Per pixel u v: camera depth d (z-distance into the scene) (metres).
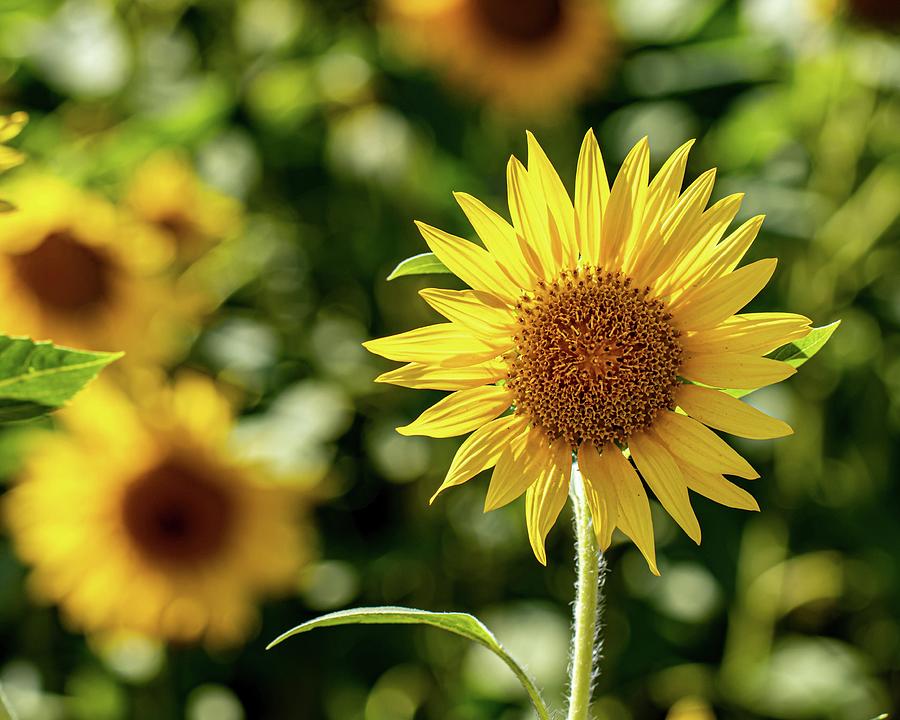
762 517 4.02
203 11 4.62
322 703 3.90
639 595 3.96
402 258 4.40
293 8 4.61
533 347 1.86
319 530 4.13
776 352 1.89
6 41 4.21
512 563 4.07
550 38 4.35
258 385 3.98
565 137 4.61
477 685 3.72
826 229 4.06
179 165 4.05
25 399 1.58
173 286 3.89
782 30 4.05
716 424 1.83
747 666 3.90
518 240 1.83
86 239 3.58
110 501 3.48
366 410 4.18
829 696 3.78
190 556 3.53
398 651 4.00
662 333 1.85
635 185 1.83
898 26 3.84
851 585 4.14
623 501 1.82
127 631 3.51
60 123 4.15
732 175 4.46
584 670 1.71
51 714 3.51
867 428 4.14
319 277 4.46
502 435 1.87
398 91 4.50
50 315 3.53
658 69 4.64
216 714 3.75
